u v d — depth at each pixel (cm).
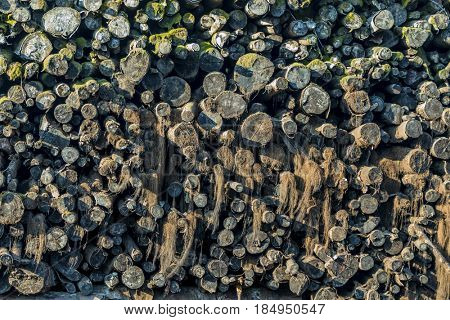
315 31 927
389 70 927
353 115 907
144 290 880
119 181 853
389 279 913
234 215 882
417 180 913
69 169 855
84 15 871
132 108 863
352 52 941
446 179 928
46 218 852
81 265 870
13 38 868
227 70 917
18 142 846
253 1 891
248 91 895
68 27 858
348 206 909
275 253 884
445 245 920
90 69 870
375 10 962
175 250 878
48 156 867
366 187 902
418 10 991
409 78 953
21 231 834
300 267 903
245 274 889
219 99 876
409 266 924
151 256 883
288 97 902
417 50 947
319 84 916
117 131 852
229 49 908
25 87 851
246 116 891
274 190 895
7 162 853
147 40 878
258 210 879
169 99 887
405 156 922
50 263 861
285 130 875
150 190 858
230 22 905
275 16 908
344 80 903
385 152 938
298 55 912
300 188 889
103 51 877
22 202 829
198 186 865
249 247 885
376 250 919
